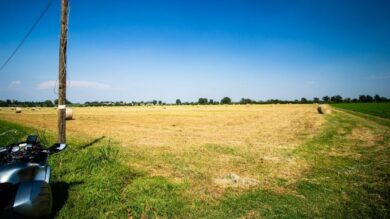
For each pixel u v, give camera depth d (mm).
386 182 8164
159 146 14234
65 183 7254
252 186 7836
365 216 5867
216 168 9734
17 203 4090
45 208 4453
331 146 14398
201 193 7117
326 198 6902
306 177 8773
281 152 12766
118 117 41438
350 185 7930
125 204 6125
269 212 6012
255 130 22734
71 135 18312
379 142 15508
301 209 6191
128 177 8195
